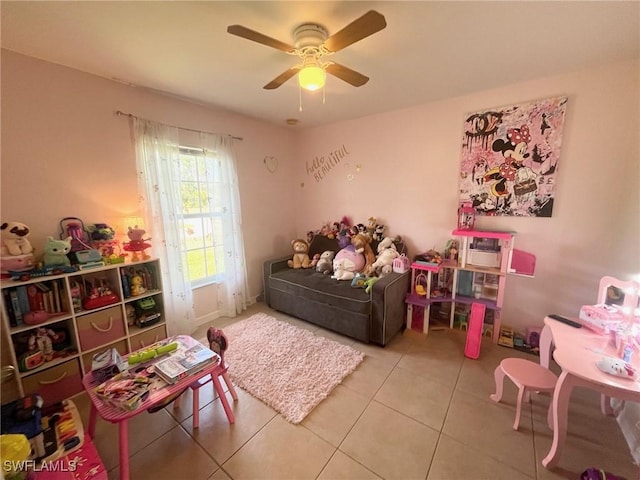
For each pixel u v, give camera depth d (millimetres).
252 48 1655
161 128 2383
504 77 2105
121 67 1898
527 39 1581
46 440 1287
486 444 1463
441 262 2619
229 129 2969
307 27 1420
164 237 2447
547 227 2256
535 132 2191
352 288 2584
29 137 1773
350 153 3291
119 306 2018
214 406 1768
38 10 1287
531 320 2416
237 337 2574
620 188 1960
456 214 2662
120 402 1219
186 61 1813
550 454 1328
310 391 1854
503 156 2352
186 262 2646
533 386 1478
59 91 1868
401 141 2883
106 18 1361
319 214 3709
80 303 1843
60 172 1910
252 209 3330
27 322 1646
